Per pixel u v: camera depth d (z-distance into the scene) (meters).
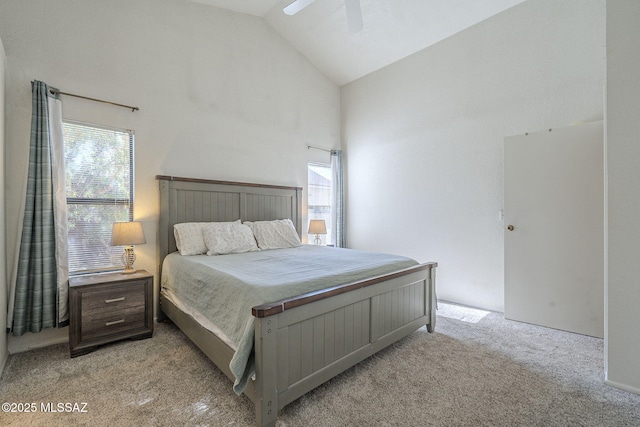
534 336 2.61
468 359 2.20
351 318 1.94
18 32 2.39
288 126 4.31
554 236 2.78
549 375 1.97
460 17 3.34
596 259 2.58
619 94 1.81
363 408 1.65
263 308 1.44
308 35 4.10
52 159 2.43
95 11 2.77
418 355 2.26
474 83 3.43
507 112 3.17
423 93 3.91
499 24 3.22
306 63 4.55
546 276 2.82
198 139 3.42
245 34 3.85
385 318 2.22
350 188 4.89
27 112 2.42
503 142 3.15
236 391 1.43
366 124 4.64
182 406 1.66
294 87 4.39
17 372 2.03
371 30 3.74
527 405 1.67
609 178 1.84
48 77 2.52
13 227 2.34
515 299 2.99
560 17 2.84
